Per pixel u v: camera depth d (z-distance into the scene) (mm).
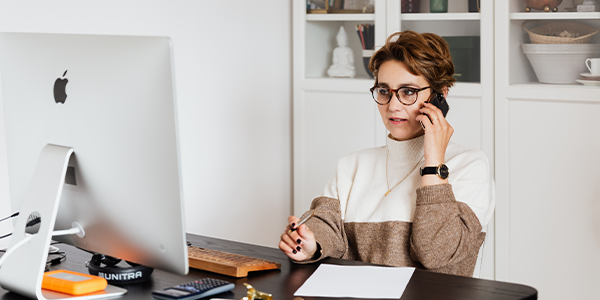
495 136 2617
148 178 1002
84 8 2270
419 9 2760
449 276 1165
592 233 2420
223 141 2928
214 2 2812
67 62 1105
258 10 3062
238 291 1106
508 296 1043
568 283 2498
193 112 2744
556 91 2434
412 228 1425
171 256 1019
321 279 1167
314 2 3059
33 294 1075
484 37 2590
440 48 1501
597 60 2348
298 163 3197
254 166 3123
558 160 2469
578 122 2404
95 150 1071
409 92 1487
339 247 1496
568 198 2463
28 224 1121
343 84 2988
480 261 1571
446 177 1409
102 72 1039
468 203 1441
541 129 2498
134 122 1001
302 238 1301
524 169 2559
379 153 1657
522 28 2500
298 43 3115
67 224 1189
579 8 2363
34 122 1187
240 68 2986
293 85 3158
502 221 2637
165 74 950
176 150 959
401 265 1445
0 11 2008
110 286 1144
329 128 3070
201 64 2766
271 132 3207
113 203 1072
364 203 1575
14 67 1219
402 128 1525
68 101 1105
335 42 3016
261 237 3215
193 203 2785
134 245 1073
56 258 1344
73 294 1079
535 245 2562
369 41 2904
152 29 2531
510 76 2557
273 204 3270
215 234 2926
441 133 1426
